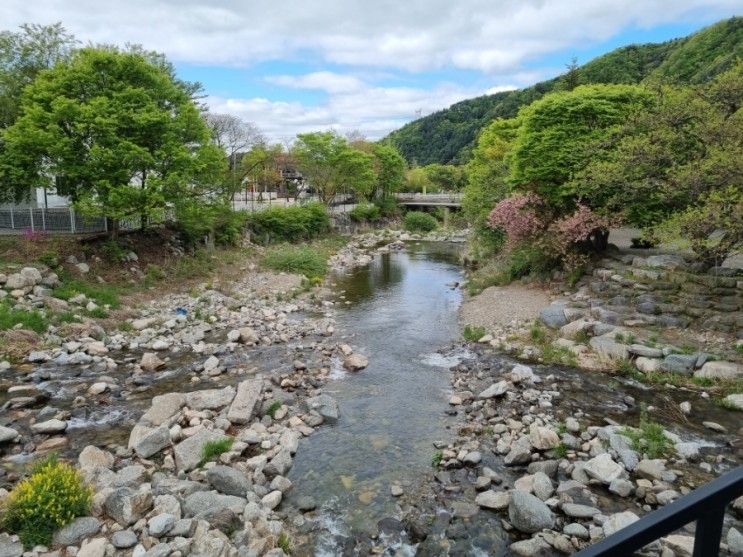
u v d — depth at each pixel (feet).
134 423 34.01
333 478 28.04
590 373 41.88
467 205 96.02
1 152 71.41
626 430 30.76
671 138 45.37
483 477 26.99
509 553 21.74
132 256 74.95
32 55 80.59
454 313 65.57
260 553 20.33
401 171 200.23
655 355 41.70
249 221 113.19
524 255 71.51
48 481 21.47
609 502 24.62
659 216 53.83
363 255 123.54
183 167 71.05
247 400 35.94
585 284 59.67
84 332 51.78
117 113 63.46
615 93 60.95
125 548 19.99
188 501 23.29
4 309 50.57
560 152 59.62
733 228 37.42
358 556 21.86
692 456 27.89
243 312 65.51
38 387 39.73
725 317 43.93
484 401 37.27
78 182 66.69
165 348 50.67
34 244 66.18
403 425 34.42
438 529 23.48
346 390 40.63
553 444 29.89
